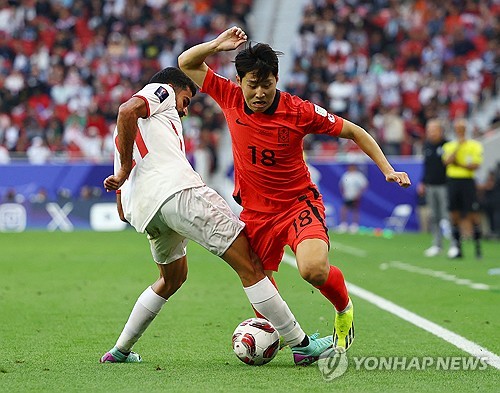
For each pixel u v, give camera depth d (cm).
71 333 2819
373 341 2638
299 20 11925
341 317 2267
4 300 3662
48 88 10325
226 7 11838
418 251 6406
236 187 2373
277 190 2306
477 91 10388
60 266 5172
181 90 2325
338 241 7350
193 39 11431
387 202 8650
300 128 2277
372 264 5388
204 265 5322
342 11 11512
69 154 9325
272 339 2250
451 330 2845
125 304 3547
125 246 6656
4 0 11331
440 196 6025
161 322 3052
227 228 2227
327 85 10475
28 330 2878
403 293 3897
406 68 10769
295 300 3694
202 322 3052
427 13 11419
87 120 9725
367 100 10325
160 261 2306
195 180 2244
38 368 2202
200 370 2172
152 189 2220
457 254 5872
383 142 9681
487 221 7869
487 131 9069
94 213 8638
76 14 11419
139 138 2239
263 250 2336
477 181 8444
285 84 10975
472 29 11250
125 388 1927
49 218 8581
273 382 2003
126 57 10894
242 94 2323
